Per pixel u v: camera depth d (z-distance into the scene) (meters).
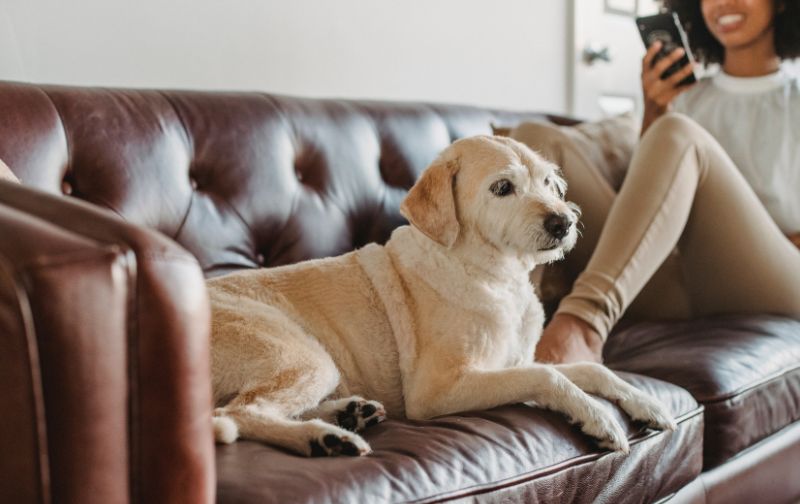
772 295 1.81
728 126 2.19
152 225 1.39
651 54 2.07
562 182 1.53
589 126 2.23
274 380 1.14
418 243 1.38
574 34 3.09
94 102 1.39
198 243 1.45
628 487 1.17
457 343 1.26
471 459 0.99
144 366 0.66
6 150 1.24
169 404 0.68
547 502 1.04
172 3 1.89
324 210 1.67
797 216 2.06
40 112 1.31
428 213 1.34
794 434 1.62
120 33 1.80
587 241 1.94
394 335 1.33
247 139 1.57
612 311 1.57
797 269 1.83
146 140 1.42
